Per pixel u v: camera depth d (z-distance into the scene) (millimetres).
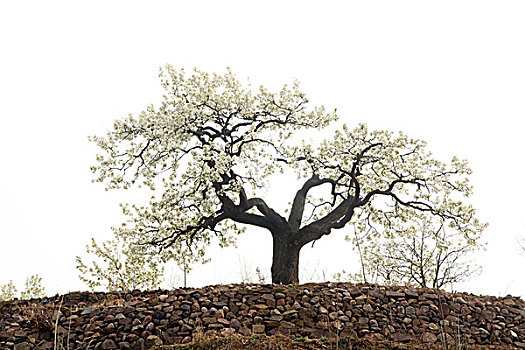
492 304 10570
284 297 10180
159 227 13891
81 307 10797
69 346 8891
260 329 9195
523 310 10461
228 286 10930
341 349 7926
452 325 9688
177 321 9383
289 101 15242
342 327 9336
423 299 10359
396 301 10312
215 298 10125
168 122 13633
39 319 9430
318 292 10359
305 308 9789
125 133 14094
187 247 14227
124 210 13977
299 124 15383
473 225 14117
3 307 10414
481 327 9750
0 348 8805
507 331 9656
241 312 9727
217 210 14117
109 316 9539
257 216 14016
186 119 13992
